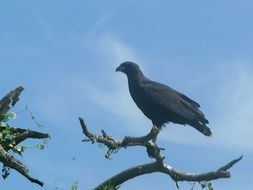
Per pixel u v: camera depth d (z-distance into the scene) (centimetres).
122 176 1305
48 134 845
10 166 775
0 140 803
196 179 1245
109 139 1117
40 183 778
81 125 1022
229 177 1234
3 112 842
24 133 834
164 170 1270
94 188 1320
